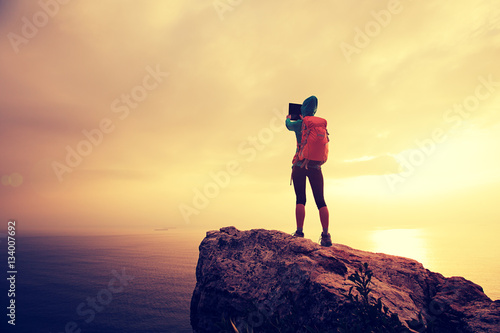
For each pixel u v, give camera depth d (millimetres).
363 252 4812
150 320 156375
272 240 4434
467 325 2986
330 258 3930
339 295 3111
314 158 4707
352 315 2836
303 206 4824
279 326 2865
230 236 4750
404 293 3625
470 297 3508
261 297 3662
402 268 4152
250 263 4164
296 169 4961
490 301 3418
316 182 4871
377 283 3668
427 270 4215
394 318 2545
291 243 4250
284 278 3717
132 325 148000
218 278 4008
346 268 3838
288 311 3371
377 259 4375
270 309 3475
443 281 3939
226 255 4395
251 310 3084
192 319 4219
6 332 131375
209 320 3787
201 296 4035
